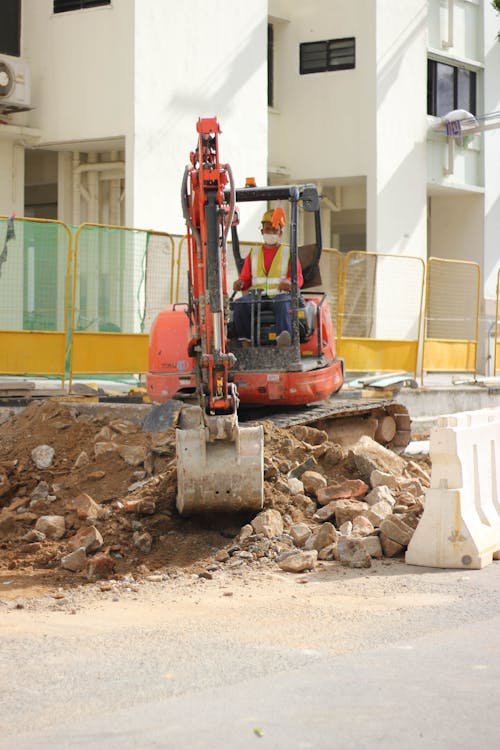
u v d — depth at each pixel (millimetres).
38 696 6844
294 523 12117
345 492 12781
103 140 27531
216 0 28719
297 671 7344
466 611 9117
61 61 27656
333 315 24266
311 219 35250
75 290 20422
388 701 6652
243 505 11602
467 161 37406
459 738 6020
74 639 8289
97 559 10828
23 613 9258
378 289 25938
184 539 11672
